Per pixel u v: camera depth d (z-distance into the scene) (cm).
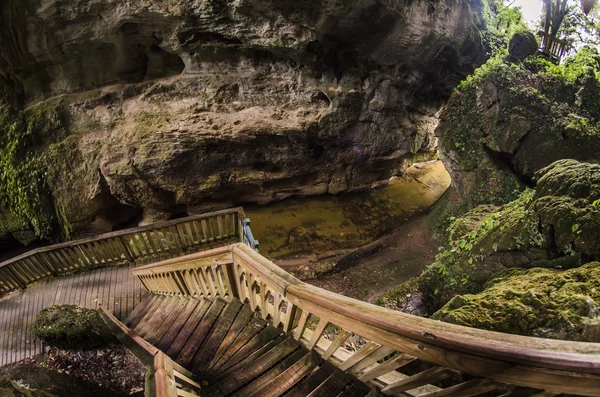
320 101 991
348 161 1174
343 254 983
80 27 818
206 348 369
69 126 977
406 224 1112
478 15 1105
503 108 775
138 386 501
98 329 556
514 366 135
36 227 1023
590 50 951
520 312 247
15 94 953
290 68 925
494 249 400
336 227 1117
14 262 698
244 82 953
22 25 805
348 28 769
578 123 701
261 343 344
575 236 320
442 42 941
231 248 346
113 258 770
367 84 981
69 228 1027
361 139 1095
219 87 952
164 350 410
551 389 131
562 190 367
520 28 1160
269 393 281
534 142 734
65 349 570
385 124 1107
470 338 148
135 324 579
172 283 542
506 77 784
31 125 946
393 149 1210
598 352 126
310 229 1091
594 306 225
